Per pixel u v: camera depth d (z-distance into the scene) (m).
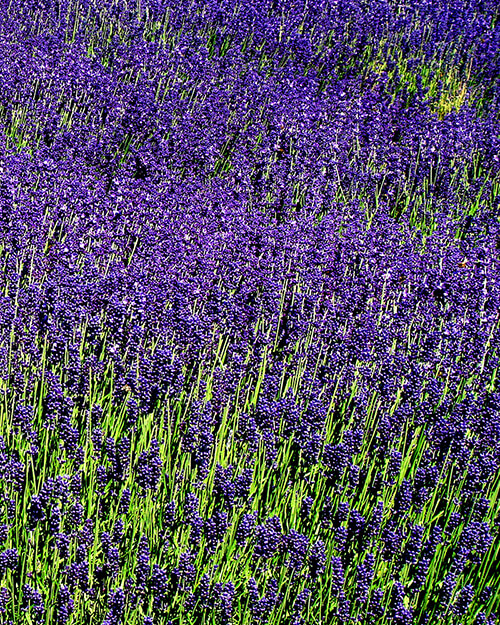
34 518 4.16
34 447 4.61
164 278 6.66
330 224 8.73
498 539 4.86
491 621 4.29
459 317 7.15
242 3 14.85
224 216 8.41
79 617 4.09
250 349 6.13
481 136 11.74
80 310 5.89
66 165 8.97
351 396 5.72
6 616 3.96
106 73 11.71
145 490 4.55
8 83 10.34
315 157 10.45
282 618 4.24
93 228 7.56
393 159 10.73
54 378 5.24
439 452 5.29
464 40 14.86
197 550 4.43
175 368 5.23
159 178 9.44
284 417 5.29
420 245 8.98
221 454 4.98
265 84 12.11
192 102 11.52
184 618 4.15
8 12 13.37
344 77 13.77
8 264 6.59
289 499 4.85
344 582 4.47
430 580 4.55
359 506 4.88
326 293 7.49
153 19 14.22
